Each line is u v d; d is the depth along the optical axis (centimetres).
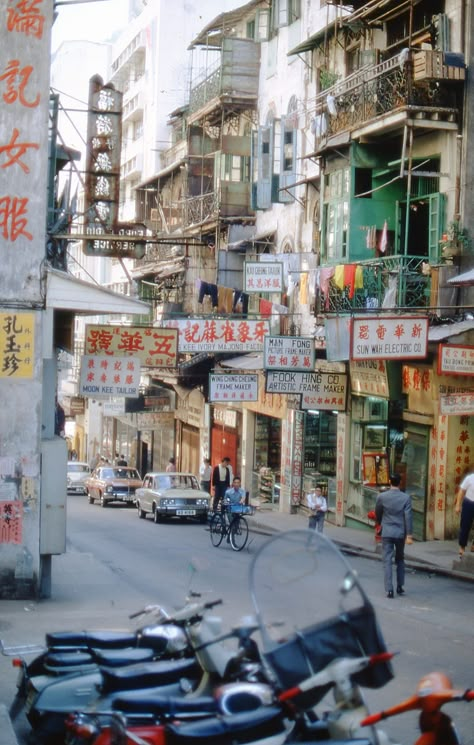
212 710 686
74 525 3086
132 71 6381
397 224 2558
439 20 2311
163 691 739
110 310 1584
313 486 3083
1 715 880
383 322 1991
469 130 2264
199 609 771
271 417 3678
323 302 2495
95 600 1566
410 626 1338
